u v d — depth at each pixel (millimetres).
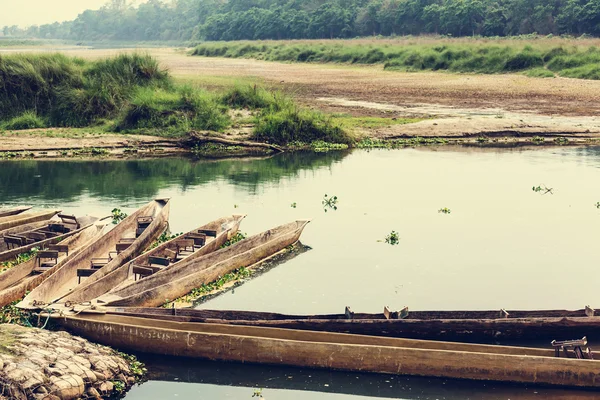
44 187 24953
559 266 16766
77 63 38125
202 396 11469
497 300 14844
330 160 30000
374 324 12805
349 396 11508
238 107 37625
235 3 147875
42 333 11867
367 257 17438
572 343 11938
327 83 53312
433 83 51500
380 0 112812
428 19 100500
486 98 44250
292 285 15703
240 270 16359
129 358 12305
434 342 12359
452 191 24078
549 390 11547
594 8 81062
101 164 29031
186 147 32562
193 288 15195
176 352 12430
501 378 11695
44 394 10266
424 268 16688
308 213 21344
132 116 34500
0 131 33938
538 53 55781
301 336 12648
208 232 18141
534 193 23734
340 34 110375
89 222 19391
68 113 35406
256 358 12250
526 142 33812
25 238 17359
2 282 14883
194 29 172375
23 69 35719
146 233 17828
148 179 26328
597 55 53438
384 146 32969
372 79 55344
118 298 13703
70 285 15086
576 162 28875
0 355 10750
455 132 34906
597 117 37656
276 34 119312
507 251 17797
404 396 11492
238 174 27250
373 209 21766
